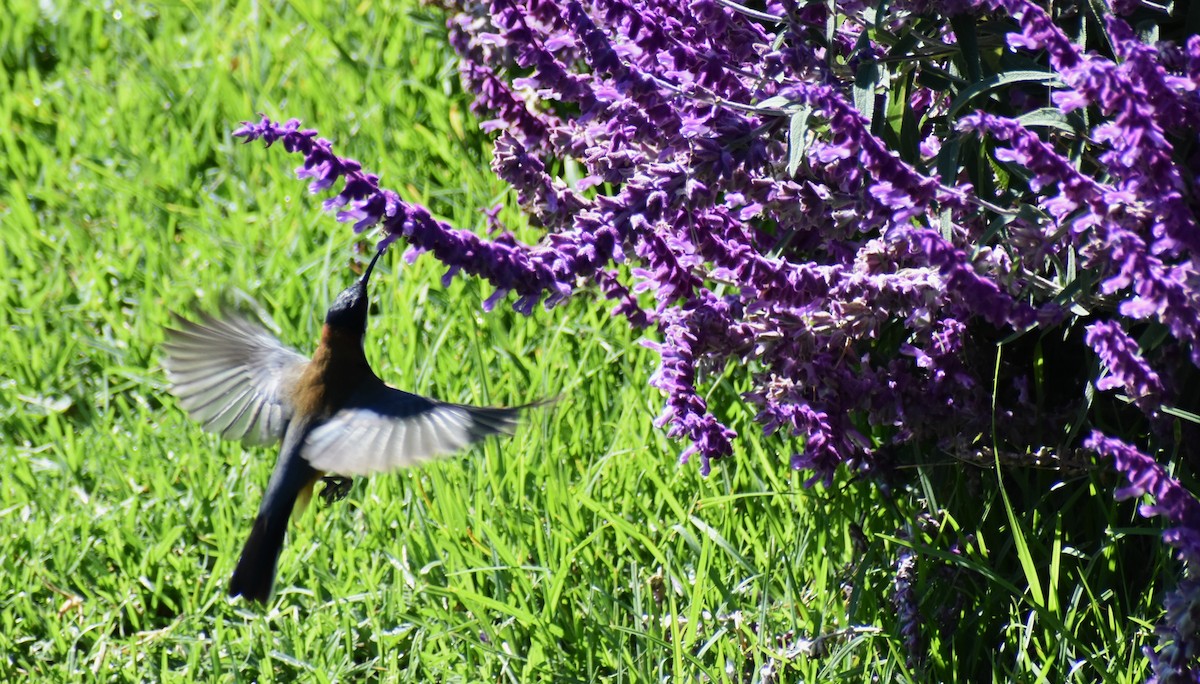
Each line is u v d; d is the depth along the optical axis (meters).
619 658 6.37
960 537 6.24
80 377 9.26
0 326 9.47
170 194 10.67
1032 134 4.80
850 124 4.98
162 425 8.63
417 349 8.80
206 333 6.10
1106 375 5.74
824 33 5.88
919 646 6.16
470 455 7.82
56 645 7.23
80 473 8.41
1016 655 6.12
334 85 11.23
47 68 12.52
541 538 7.06
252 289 9.51
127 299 9.84
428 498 7.76
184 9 12.71
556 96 5.86
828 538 6.65
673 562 6.90
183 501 8.03
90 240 10.29
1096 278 5.35
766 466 7.12
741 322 5.98
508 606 6.66
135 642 7.14
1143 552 6.30
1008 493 6.60
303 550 7.46
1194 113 5.09
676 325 6.10
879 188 5.10
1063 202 4.88
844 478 7.09
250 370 5.99
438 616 6.76
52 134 11.55
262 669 6.80
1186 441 5.87
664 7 6.09
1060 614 6.06
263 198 10.42
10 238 10.19
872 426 7.09
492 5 5.70
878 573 6.59
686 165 5.53
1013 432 6.18
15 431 8.95
